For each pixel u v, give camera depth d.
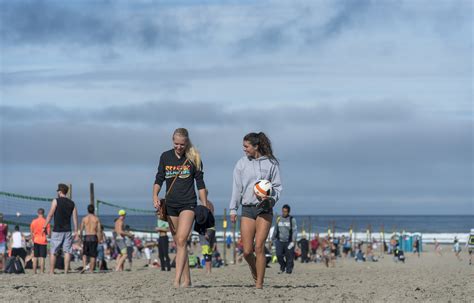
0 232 21.89
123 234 22.25
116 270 22.08
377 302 9.25
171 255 43.62
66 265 19.08
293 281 14.78
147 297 9.65
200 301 9.12
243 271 22.19
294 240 20.25
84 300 9.47
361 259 44.00
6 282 14.11
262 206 10.35
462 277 15.68
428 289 11.40
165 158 10.62
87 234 20.61
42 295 10.26
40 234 20.14
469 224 171.88
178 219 10.80
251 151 10.42
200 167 10.64
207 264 19.91
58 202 18.91
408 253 57.91
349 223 175.75
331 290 11.04
